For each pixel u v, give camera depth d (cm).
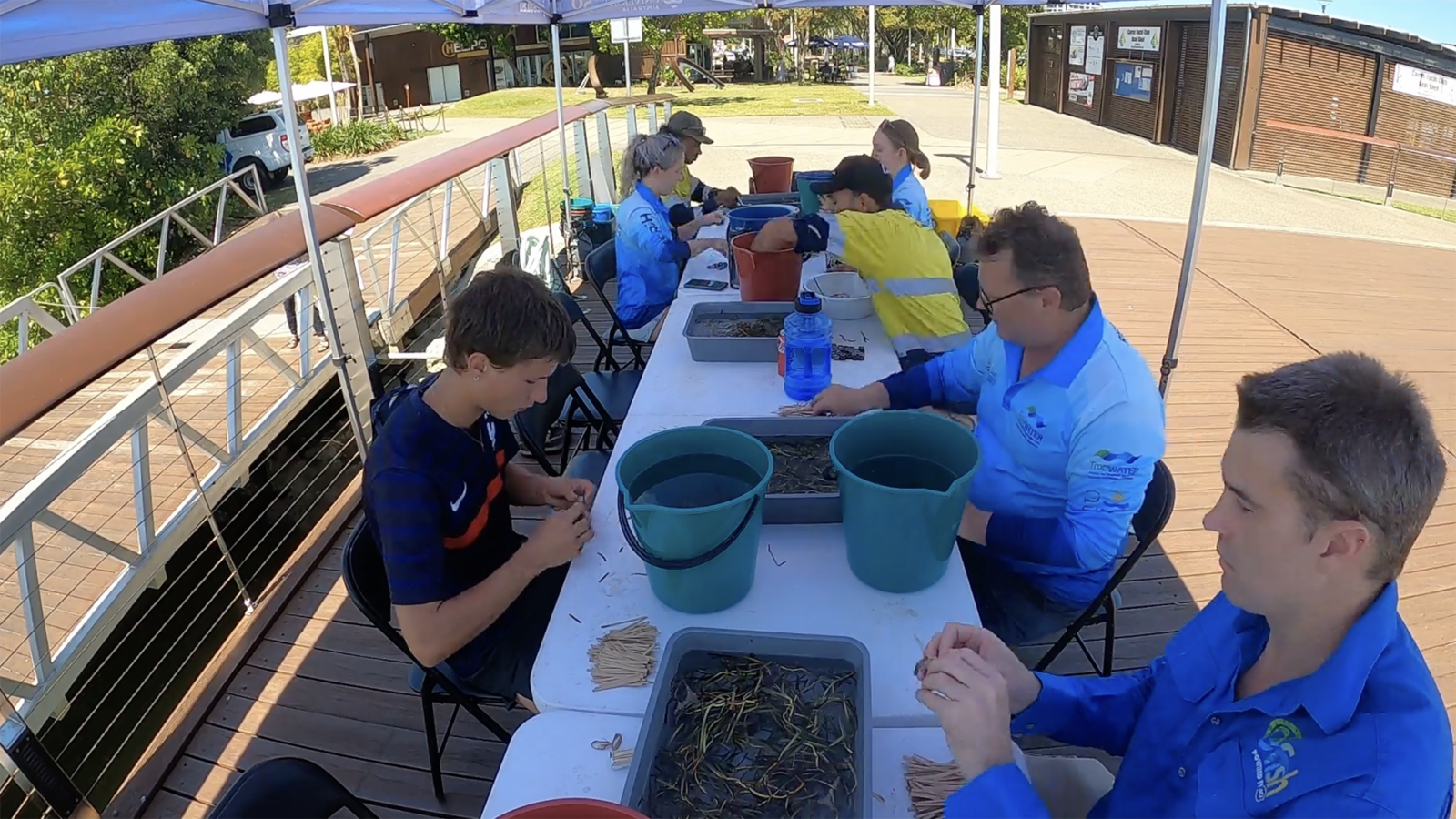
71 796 203
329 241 292
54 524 301
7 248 1177
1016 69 2822
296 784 120
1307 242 751
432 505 148
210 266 240
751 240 284
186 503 382
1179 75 1364
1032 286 170
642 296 389
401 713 228
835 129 1555
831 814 102
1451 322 536
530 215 919
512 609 188
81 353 189
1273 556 85
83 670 313
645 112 1227
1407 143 1261
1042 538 175
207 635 261
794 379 219
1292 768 86
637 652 133
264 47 1534
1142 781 111
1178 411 410
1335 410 79
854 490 139
